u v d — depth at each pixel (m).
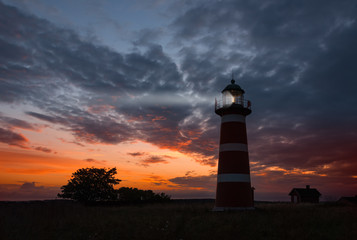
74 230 20.25
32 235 18.30
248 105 35.97
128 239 18.06
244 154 34.16
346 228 19.45
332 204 41.53
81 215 26.52
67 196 47.09
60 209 27.80
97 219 24.33
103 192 48.44
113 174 51.19
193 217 25.33
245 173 33.53
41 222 22.27
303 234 18.09
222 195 33.00
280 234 18.33
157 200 50.19
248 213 27.78
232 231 19.20
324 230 19.33
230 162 33.53
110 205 45.38
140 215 27.64
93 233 19.38
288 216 24.56
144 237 18.11
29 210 25.66
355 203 49.81
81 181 48.44
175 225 20.91
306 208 32.81
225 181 33.22
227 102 36.12
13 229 19.30
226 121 35.25
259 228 19.92
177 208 35.47
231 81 37.88
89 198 47.62
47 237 18.16
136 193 51.53
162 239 17.70
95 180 48.78
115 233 19.23
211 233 18.92
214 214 28.28
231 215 26.28
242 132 34.88
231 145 34.09
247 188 33.16
